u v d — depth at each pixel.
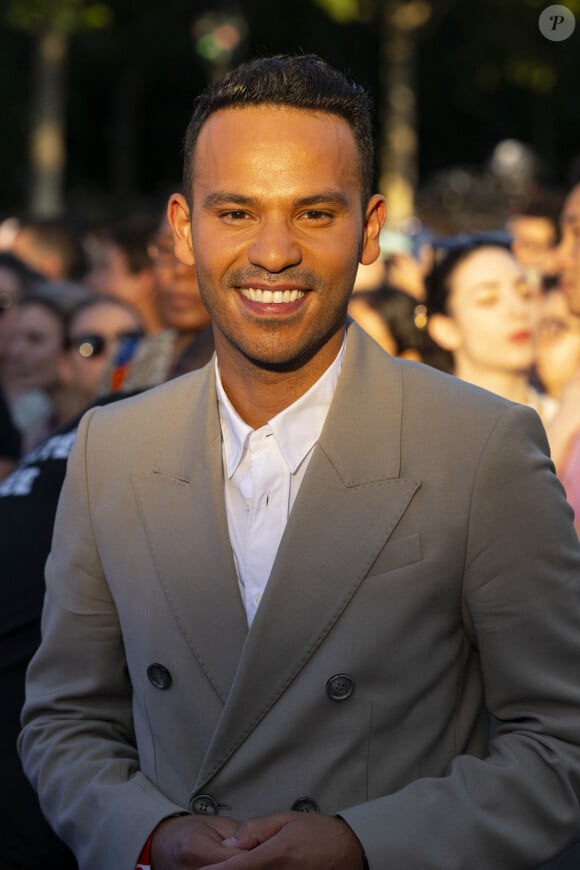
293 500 4.20
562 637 3.99
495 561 4.01
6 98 45.91
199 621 4.17
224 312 4.03
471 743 4.21
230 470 4.25
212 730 4.14
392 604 4.00
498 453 4.05
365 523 4.07
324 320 4.00
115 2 38.03
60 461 5.53
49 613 4.55
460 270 7.77
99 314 10.22
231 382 4.25
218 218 3.99
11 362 11.76
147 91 56.12
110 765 4.31
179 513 4.26
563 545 4.04
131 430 4.46
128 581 4.31
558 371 8.45
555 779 3.96
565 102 52.47
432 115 56.38
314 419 4.22
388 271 9.57
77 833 4.21
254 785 4.05
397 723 4.02
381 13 35.97
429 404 4.20
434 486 4.07
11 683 5.27
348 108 4.04
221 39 38.84
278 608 4.05
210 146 4.00
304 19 43.12
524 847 3.89
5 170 47.56
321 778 3.98
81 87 54.78
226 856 3.81
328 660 4.01
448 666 4.09
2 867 5.19
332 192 3.93
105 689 4.51
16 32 42.97
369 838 3.81
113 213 18.06
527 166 25.22
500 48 37.69
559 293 8.46
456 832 3.86
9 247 15.08
